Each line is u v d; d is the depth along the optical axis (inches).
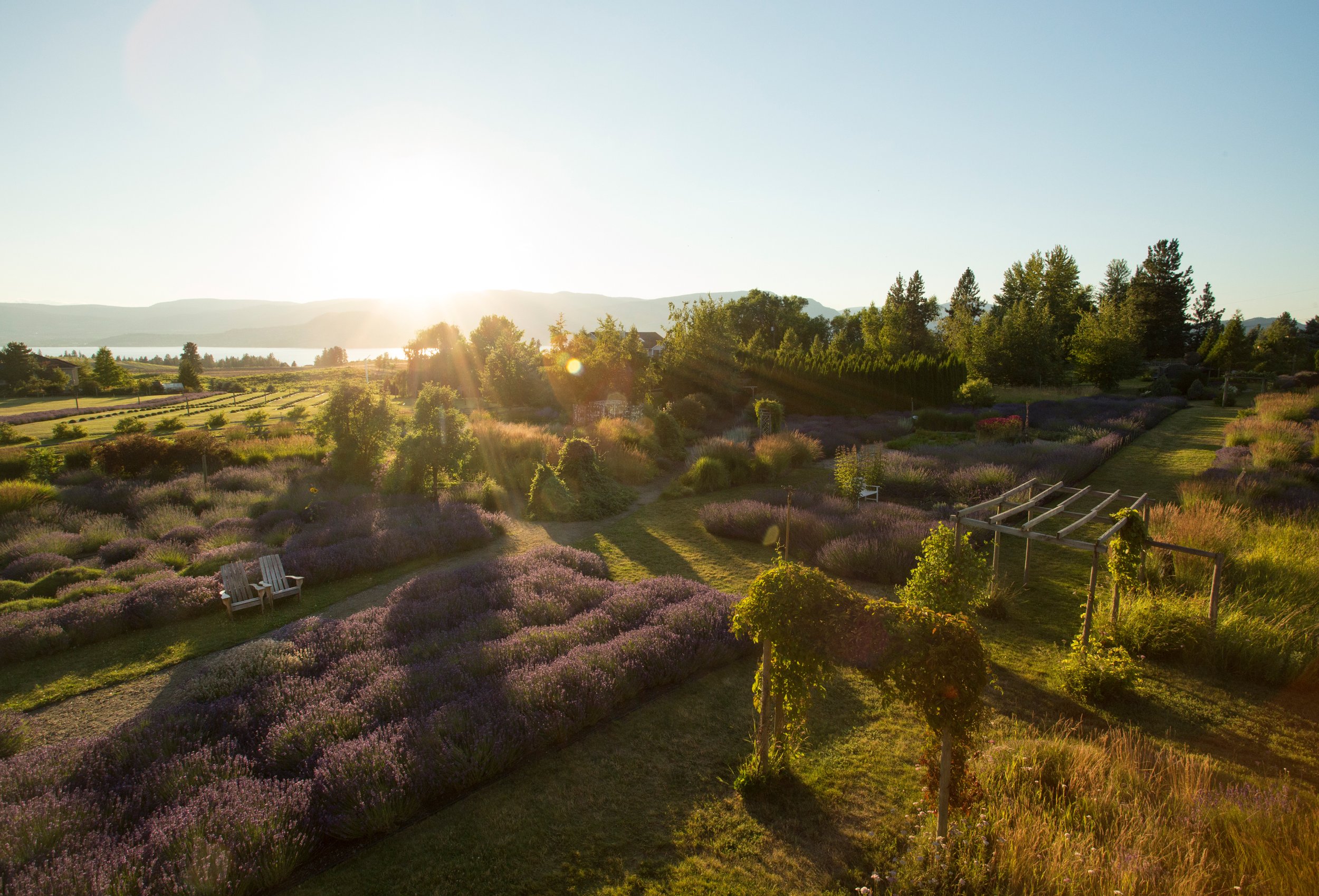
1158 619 348.5
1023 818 201.3
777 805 227.5
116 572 477.4
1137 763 236.4
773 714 260.8
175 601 410.9
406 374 2448.3
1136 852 180.5
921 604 345.4
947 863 181.3
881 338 2684.5
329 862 201.6
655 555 540.7
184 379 2938.0
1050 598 426.9
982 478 730.2
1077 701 297.0
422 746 240.5
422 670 304.0
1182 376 1903.3
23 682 332.8
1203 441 1061.8
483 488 749.3
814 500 674.8
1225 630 332.8
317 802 218.2
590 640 345.7
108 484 771.4
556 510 676.7
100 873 170.9
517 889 190.2
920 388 1614.2
